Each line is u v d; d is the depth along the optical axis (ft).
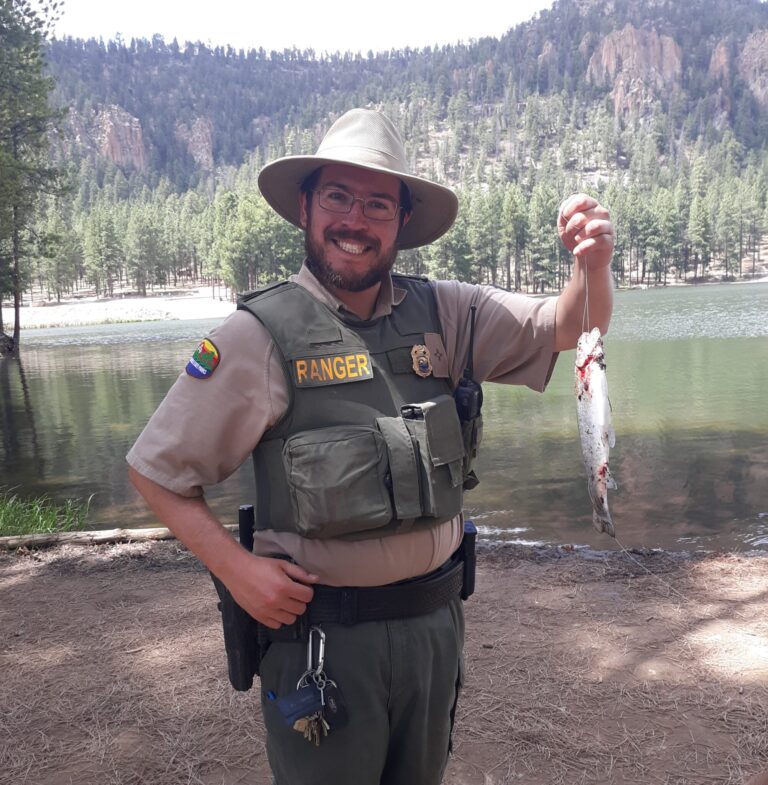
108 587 18.02
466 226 424.05
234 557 6.27
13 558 20.51
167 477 6.27
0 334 129.18
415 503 6.31
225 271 368.89
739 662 13.15
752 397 51.16
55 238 128.47
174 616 16.14
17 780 10.67
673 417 44.47
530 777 10.35
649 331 120.26
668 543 21.77
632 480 30.14
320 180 6.86
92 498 30.73
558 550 19.57
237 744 11.46
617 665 13.24
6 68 104.47
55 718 12.25
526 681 12.84
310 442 6.21
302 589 6.22
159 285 457.27
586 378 6.63
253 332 6.36
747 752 10.61
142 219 436.76
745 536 22.26
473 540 7.28
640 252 447.01
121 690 13.06
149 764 10.98
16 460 39.42
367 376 6.47
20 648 14.85
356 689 6.33
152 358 106.22
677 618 15.01
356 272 6.61
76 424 51.08
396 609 6.44
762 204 496.64
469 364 7.32
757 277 449.48
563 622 15.06
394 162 6.86
